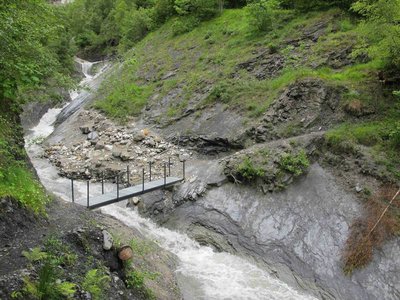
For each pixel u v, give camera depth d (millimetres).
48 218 8148
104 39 40156
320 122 14102
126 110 21547
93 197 11859
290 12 22422
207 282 9633
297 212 11250
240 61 20281
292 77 16062
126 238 10078
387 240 9766
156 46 28219
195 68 22219
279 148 13016
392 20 13102
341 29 18906
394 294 8758
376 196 10812
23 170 9156
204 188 13148
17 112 10312
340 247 9977
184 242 11617
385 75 14086
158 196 13570
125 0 40062
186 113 18609
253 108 16250
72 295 5762
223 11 27719
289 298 9062
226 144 15594
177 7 28469
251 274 10039
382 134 12547
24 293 5281
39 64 8188
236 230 11477
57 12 11125
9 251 6469
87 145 18891
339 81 14852
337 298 8945
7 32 7227
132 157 16625
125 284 7234
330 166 12289
